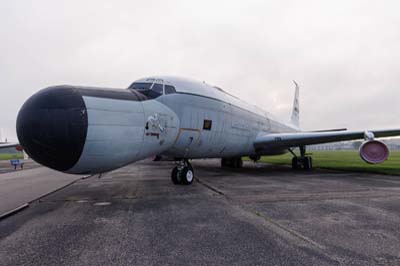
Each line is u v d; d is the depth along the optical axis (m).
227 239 3.62
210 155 10.22
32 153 5.10
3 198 7.32
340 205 5.60
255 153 13.61
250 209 5.32
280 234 3.79
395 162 20.86
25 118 5.01
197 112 8.59
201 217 4.76
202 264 2.87
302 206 5.54
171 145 7.85
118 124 5.82
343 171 14.18
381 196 6.61
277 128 16.55
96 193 7.79
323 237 3.65
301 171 14.55
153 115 6.85
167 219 4.66
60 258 3.08
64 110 5.08
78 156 5.17
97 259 3.03
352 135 11.46
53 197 7.28
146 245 3.43
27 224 4.57
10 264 2.95
